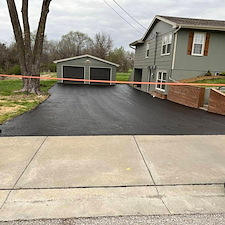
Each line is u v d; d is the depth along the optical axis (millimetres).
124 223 2154
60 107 8836
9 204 2395
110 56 44312
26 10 11469
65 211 2309
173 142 4582
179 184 2893
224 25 13164
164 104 10820
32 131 5145
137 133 5207
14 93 12016
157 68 15320
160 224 2154
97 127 5699
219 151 4121
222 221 2217
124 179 2973
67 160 3518
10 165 3293
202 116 7797
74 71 21641
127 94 14750
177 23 12422
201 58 13070
